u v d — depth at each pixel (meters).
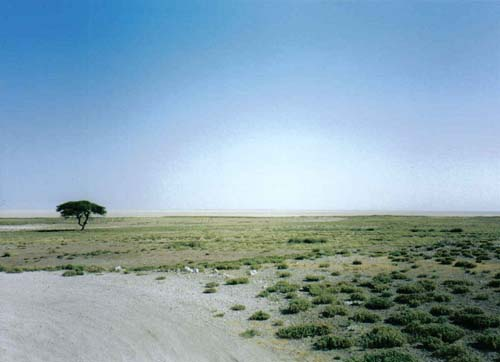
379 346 12.72
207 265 32.47
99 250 47.91
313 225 105.94
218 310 17.69
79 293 21.88
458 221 118.44
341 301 18.70
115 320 15.96
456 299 18.61
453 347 11.83
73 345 12.87
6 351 12.28
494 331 13.80
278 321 15.67
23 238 68.44
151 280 26.00
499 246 41.31
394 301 18.77
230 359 11.65
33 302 19.58
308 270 28.52
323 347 12.70
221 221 143.25
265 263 33.44
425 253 37.53
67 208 93.44
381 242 51.19
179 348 12.59
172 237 67.62
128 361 11.46
